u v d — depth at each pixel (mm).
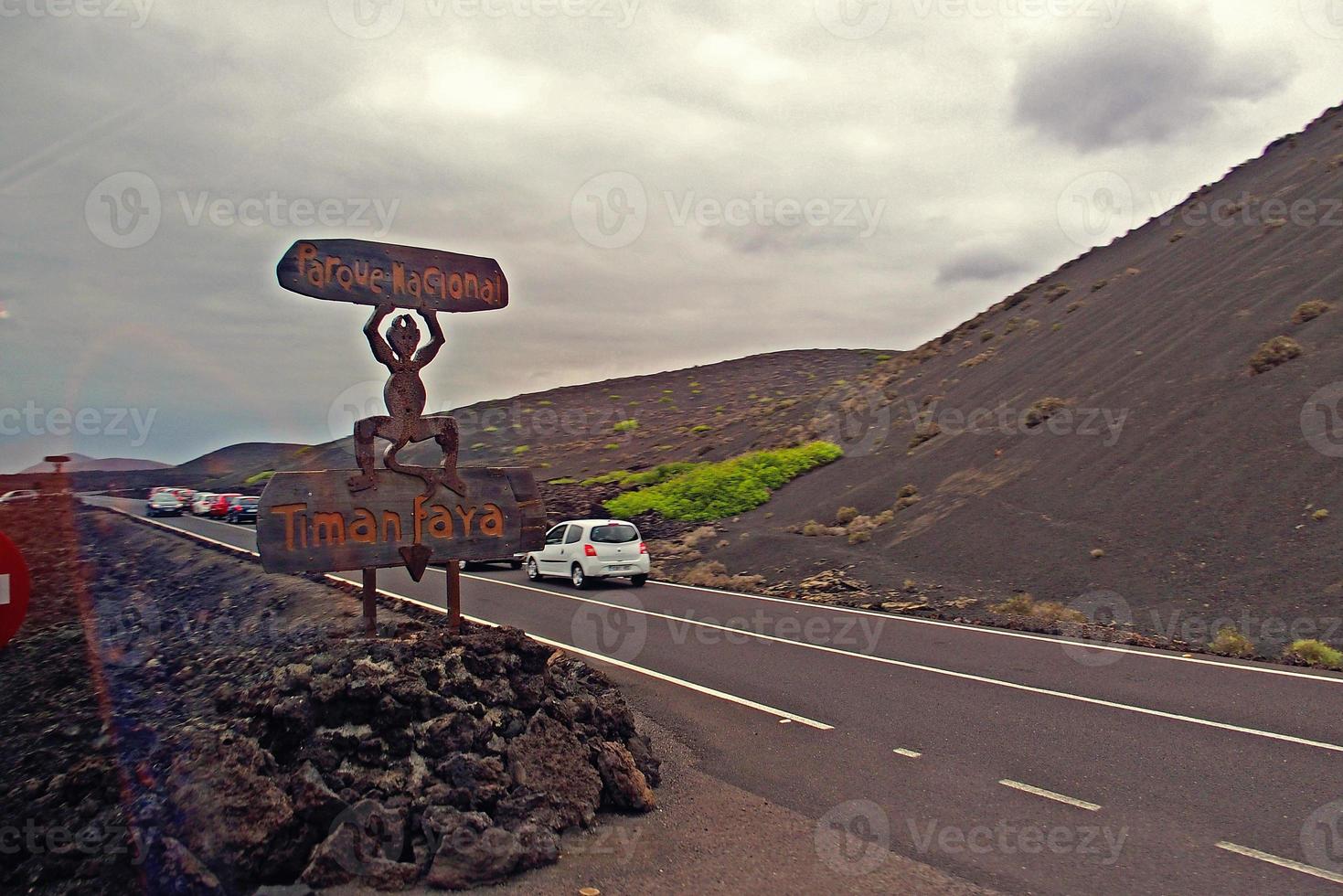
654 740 8141
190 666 9750
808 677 10750
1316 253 23844
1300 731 7848
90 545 24172
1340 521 13594
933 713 8914
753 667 11469
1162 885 4930
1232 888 4875
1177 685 9812
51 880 4789
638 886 5012
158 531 31219
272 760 5301
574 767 6129
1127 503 17688
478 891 4906
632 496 36844
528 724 6238
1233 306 24172
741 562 24016
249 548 24688
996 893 4898
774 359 107000
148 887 4566
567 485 47531
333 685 5633
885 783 6812
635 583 21969
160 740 6328
